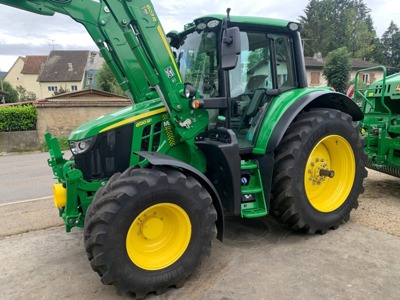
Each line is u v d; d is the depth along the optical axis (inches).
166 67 126.5
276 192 144.3
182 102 131.0
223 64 119.3
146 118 135.6
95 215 105.1
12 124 538.3
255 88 148.5
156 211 114.3
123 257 106.4
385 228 156.0
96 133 129.6
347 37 2231.8
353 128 158.2
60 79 1995.6
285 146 143.9
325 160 157.9
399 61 2514.8
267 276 120.3
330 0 2309.3
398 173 196.2
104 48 146.5
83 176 131.0
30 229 172.7
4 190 259.3
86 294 115.3
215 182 140.6
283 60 154.7
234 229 161.0
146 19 122.5
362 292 108.9
